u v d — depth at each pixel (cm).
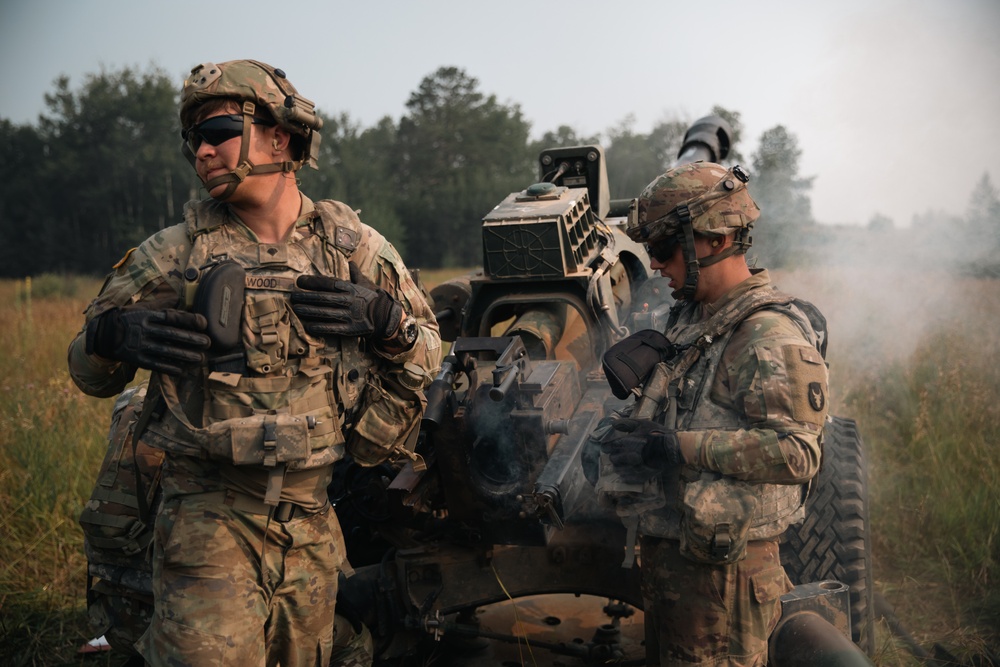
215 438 212
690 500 214
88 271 5975
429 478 299
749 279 230
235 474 218
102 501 268
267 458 211
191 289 216
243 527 219
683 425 225
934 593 387
